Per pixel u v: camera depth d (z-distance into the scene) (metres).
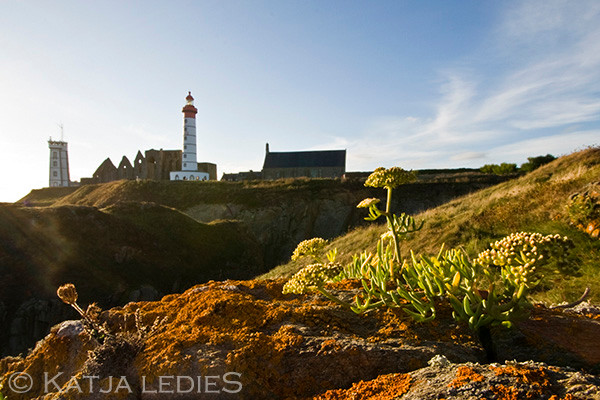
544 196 12.33
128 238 39.97
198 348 2.09
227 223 52.97
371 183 3.31
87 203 70.25
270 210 61.59
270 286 3.23
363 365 2.09
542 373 1.62
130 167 94.81
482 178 56.56
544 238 2.27
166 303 2.96
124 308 2.93
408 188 58.09
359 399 1.76
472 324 2.40
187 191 69.00
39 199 81.75
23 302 29.33
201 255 44.66
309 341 2.22
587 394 1.42
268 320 2.47
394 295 2.63
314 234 60.25
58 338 2.43
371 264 3.47
